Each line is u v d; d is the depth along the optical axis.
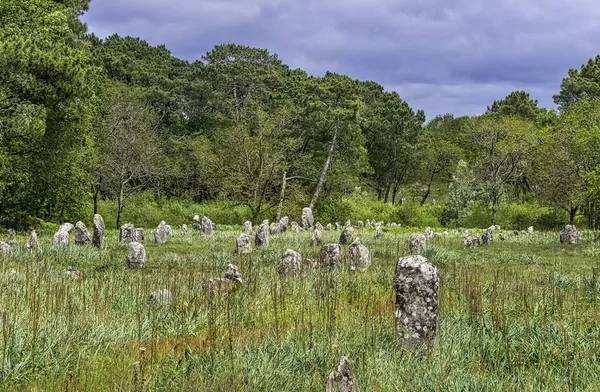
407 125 70.25
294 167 51.03
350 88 52.09
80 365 6.93
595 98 58.59
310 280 12.84
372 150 73.12
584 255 22.70
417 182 75.00
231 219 47.25
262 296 10.77
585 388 6.30
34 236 20.55
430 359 7.18
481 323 8.62
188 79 66.81
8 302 9.18
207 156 47.69
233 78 61.81
